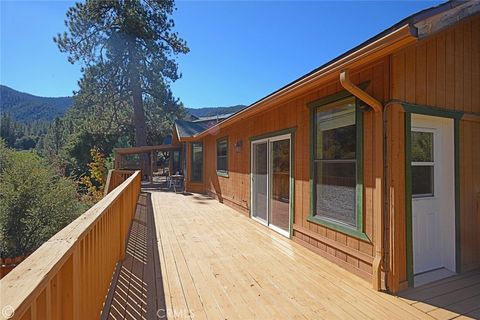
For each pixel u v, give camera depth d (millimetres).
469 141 3881
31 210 8984
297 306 2893
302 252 4605
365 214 3549
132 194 7133
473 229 3865
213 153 11070
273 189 6152
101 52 19828
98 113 22812
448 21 2818
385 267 3230
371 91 3465
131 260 4203
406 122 3283
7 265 8328
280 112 5707
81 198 13484
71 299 1606
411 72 3330
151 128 26891
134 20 18547
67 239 1586
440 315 2707
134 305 2896
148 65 20109
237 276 3650
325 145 4336
